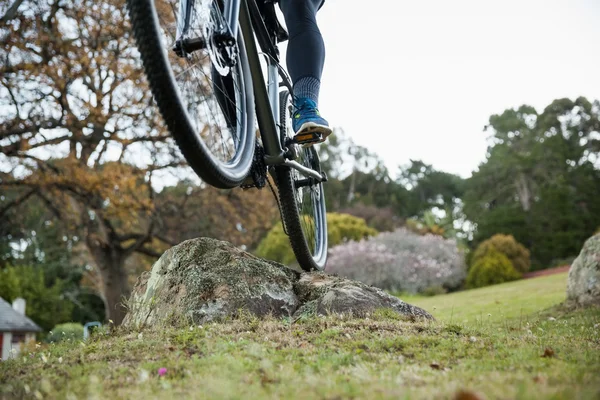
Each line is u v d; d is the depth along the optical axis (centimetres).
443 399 130
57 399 166
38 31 1208
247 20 254
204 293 315
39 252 3588
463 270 2798
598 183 4625
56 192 1541
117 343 256
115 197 1329
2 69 1153
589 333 323
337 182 5512
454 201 6419
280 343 238
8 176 1345
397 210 5909
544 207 4284
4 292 3134
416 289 2492
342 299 316
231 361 196
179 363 201
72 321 3378
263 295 320
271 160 275
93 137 1343
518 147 5309
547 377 158
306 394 146
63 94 1233
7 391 179
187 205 1772
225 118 246
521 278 2755
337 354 213
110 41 1360
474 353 218
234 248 345
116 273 1714
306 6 270
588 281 589
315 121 258
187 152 191
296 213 321
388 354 215
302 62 262
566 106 5156
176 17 209
